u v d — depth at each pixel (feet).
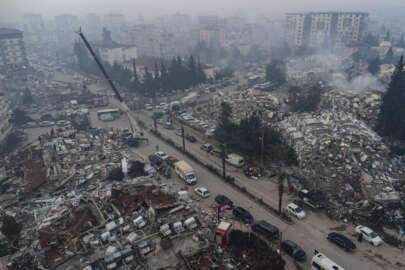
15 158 226.79
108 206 155.43
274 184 178.91
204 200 164.76
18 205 165.58
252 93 323.78
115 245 124.47
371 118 259.19
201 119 300.20
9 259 124.47
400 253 122.31
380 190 153.89
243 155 214.07
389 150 204.44
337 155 183.52
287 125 239.91
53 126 309.22
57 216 147.33
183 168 185.78
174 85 419.13
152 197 161.48
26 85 476.54
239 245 128.26
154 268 112.68
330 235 130.62
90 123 310.24
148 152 233.96
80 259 118.42
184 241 126.21
